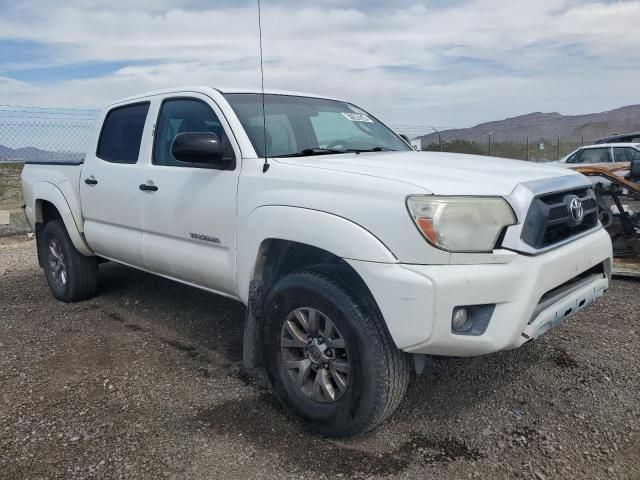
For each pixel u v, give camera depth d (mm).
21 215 12727
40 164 5734
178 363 3971
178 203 3857
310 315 2953
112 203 4586
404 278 2549
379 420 2773
